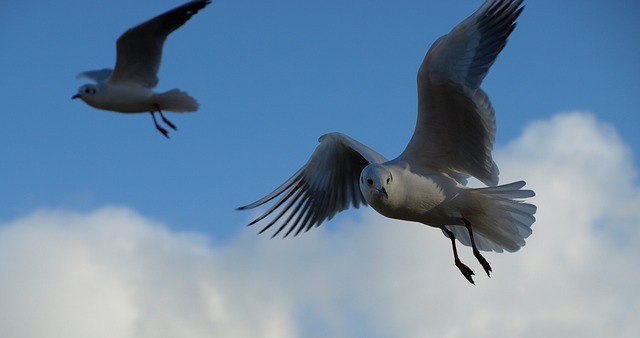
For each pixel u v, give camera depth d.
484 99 9.96
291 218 12.08
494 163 10.24
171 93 16.14
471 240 10.09
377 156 11.24
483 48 9.68
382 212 10.08
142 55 15.95
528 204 10.05
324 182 12.09
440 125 10.03
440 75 9.66
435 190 10.02
